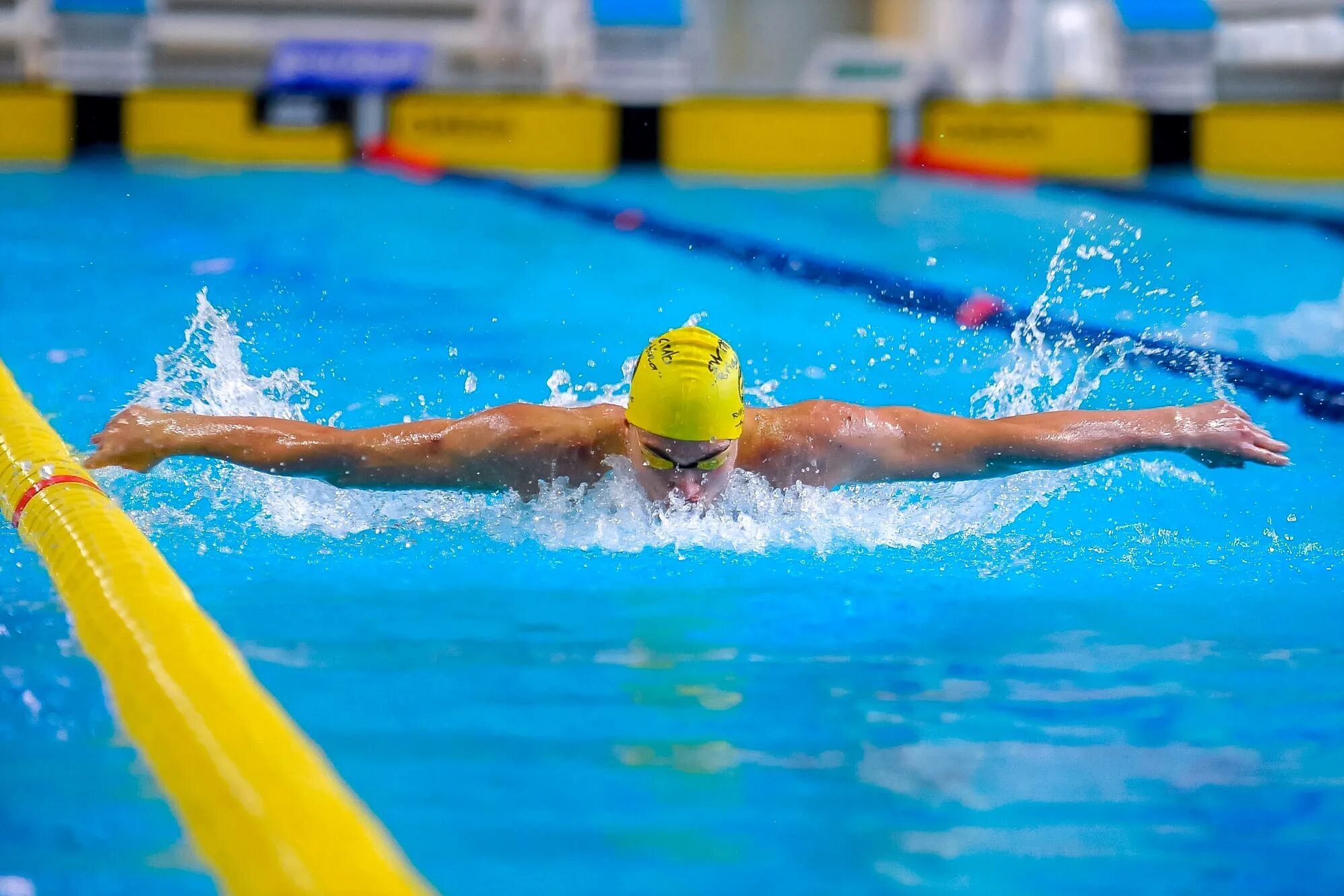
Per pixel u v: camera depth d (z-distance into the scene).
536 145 32.88
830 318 20.47
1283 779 7.72
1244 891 6.58
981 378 17.45
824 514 12.51
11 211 26.00
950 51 38.03
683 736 8.09
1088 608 10.52
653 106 32.91
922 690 8.88
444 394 16.03
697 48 38.44
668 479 11.62
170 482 12.73
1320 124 31.97
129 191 28.52
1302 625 10.19
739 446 12.48
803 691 8.81
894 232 26.61
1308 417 16.06
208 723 7.80
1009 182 32.44
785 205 29.28
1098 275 22.98
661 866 6.68
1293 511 13.05
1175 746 8.13
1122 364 17.94
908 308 21.14
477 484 12.39
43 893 6.39
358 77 32.94
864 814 7.24
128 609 9.47
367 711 8.30
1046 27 36.53
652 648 9.48
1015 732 8.27
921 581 11.07
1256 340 19.06
